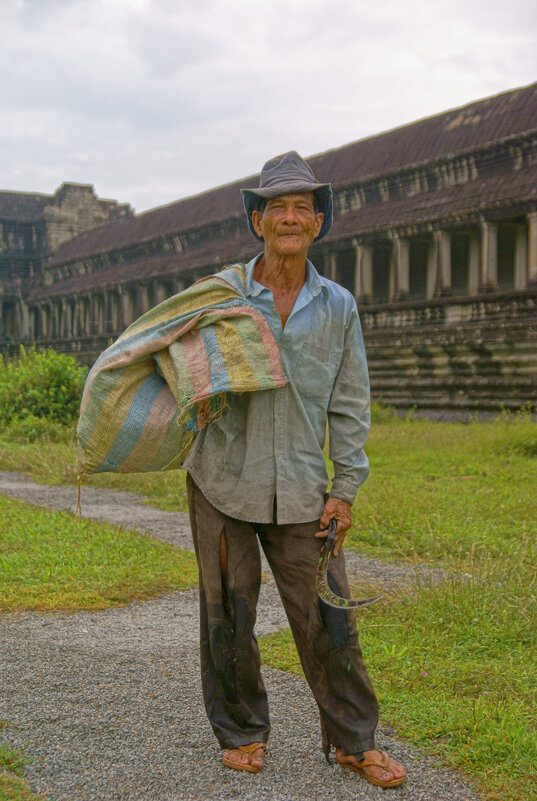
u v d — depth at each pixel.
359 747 2.80
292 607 2.91
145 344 2.82
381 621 4.65
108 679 3.79
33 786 2.78
